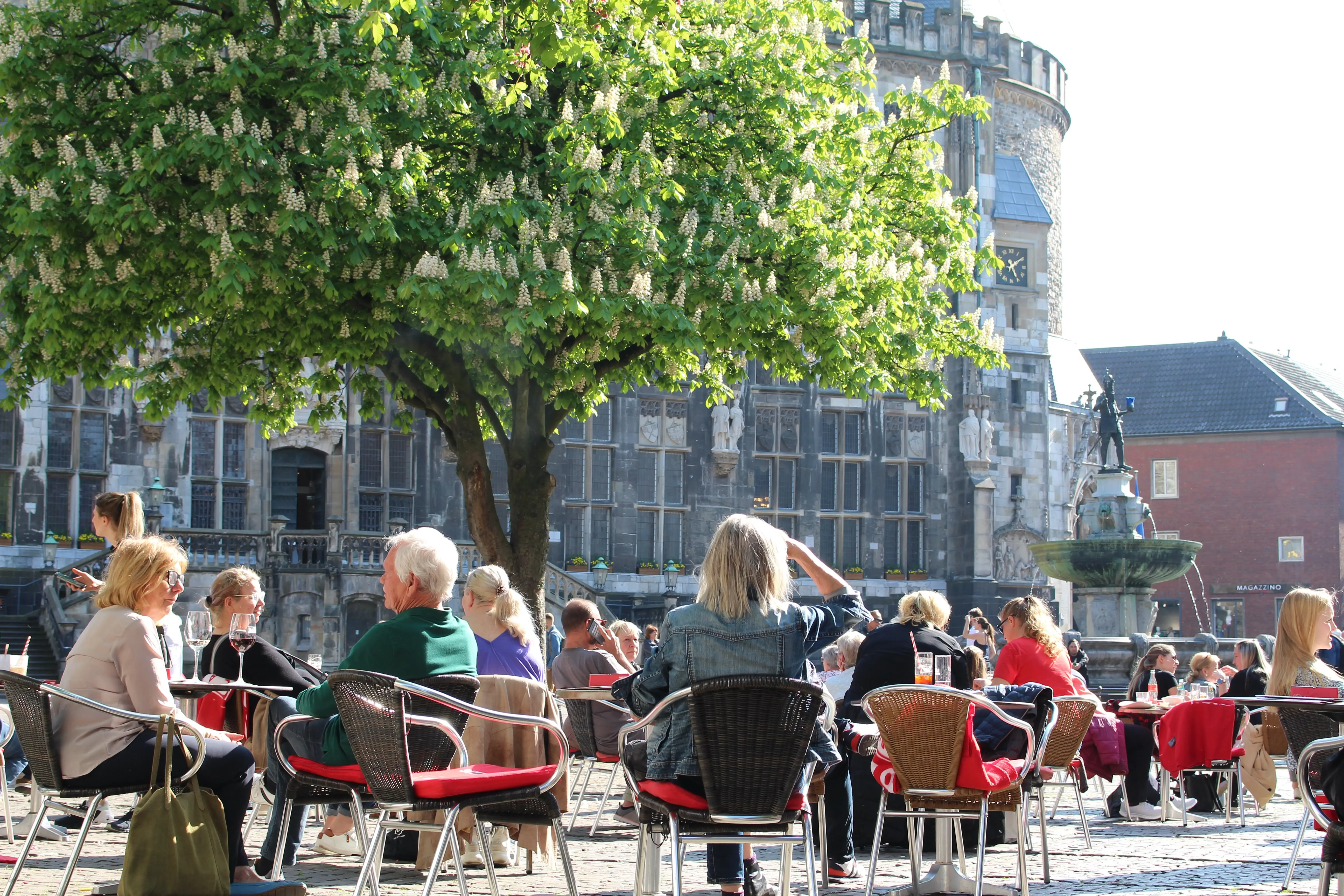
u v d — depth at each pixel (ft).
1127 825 44.78
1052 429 193.57
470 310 48.32
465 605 33.81
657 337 50.88
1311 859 35.55
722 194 55.88
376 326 51.90
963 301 152.97
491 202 49.14
